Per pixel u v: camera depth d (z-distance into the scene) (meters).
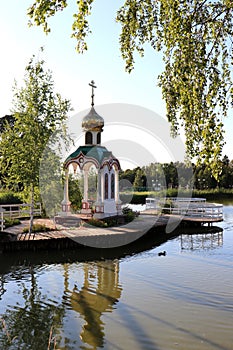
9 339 7.27
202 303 9.16
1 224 16.69
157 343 7.01
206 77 5.01
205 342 7.03
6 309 8.88
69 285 10.79
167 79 5.71
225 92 4.99
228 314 8.43
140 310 8.76
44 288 10.51
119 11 6.20
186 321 8.04
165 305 9.07
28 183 16.92
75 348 6.86
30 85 17.16
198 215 23.11
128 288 10.47
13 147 16.75
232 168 49.62
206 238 18.48
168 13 5.44
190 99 5.02
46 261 13.59
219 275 11.74
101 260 13.86
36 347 6.94
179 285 10.70
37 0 4.71
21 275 11.84
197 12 5.26
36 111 17.09
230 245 16.69
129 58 6.34
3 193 28.08
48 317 8.39
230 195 44.75
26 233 16.06
